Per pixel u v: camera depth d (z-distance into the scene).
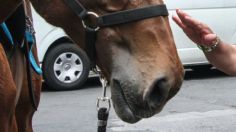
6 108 2.81
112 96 2.44
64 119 7.52
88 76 11.13
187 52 11.11
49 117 7.64
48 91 10.31
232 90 9.95
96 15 2.37
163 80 2.32
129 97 2.37
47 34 10.16
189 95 9.35
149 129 6.84
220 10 11.47
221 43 3.14
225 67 3.21
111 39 2.38
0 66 2.73
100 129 3.00
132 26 2.36
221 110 7.98
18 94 3.16
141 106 2.36
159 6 2.36
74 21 2.45
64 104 8.73
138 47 2.35
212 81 11.23
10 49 3.04
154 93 2.36
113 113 7.54
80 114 7.85
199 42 3.00
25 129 3.64
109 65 2.43
